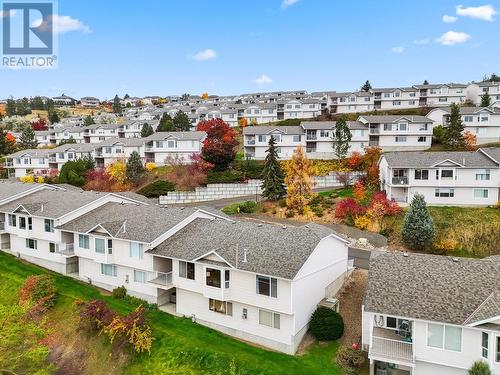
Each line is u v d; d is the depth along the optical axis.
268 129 85.81
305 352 29.92
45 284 38.62
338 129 74.00
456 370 24.14
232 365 28.30
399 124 81.19
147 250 35.97
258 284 30.61
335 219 53.41
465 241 44.88
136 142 86.62
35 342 27.86
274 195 61.38
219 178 70.19
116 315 33.19
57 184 71.56
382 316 27.36
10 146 108.00
